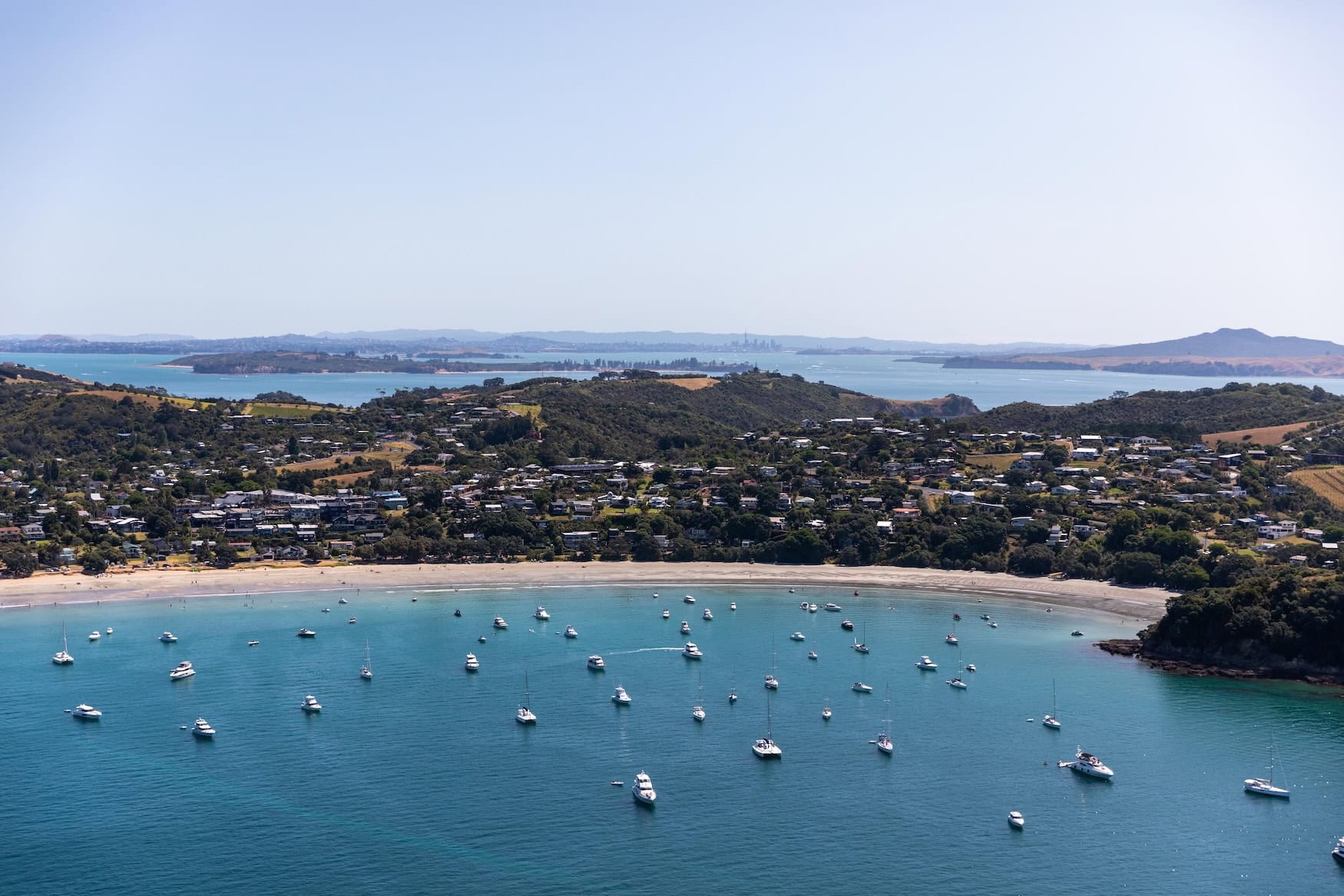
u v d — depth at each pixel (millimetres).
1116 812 153250
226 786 157875
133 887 131000
